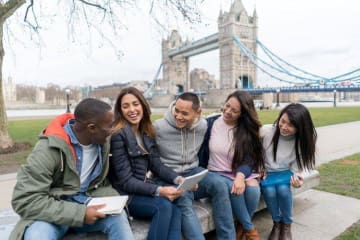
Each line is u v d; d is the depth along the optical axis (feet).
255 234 8.78
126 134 7.89
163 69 302.45
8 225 7.63
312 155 9.53
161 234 7.00
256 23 224.12
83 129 6.58
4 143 27.99
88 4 29.19
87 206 6.27
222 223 8.36
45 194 6.15
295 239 9.42
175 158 8.86
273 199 9.19
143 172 8.16
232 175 9.30
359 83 146.72
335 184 14.87
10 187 16.07
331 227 10.23
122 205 6.48
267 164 9.82
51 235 5.88
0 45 28.53
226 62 222.69
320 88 147.84
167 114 8.86
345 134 35.60
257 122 9.32
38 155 6.21
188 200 7.97
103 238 6.64
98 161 7.14
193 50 269.44
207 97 220.23
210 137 9.76
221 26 227.20
